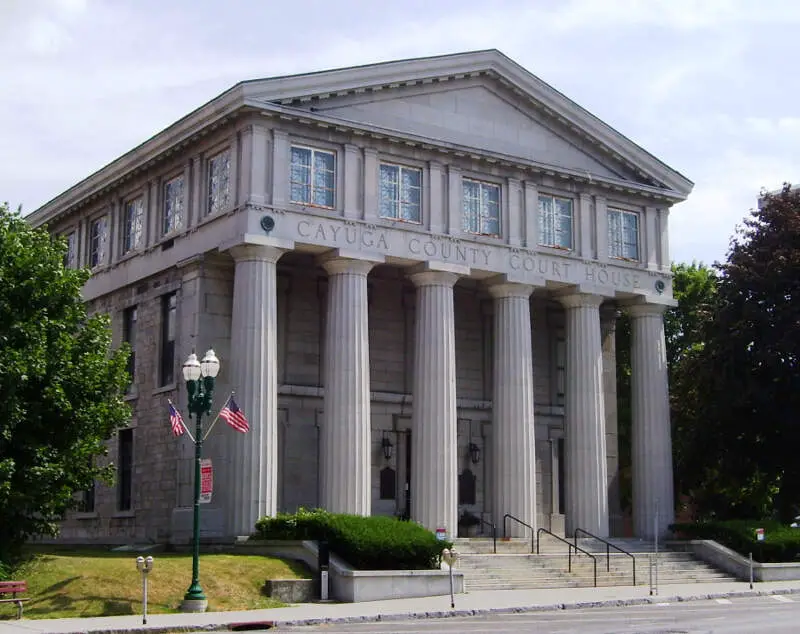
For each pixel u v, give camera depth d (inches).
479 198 1764.3
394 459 1813.5
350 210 1608.0
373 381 1813.5
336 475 1530.5
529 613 1117.1
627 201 1937.7
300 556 1306.6
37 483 1219.2
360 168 1635.1
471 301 1961.1
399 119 1685.5
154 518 1660.9
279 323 1732.3
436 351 1646.2
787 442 1950.1
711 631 852.6
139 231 1838.1
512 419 1715.1
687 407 2217.0
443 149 1704.0
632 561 1616.6
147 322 1769.2
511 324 1745.8
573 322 1846.7
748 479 2128.4
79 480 1314.0
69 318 1332.4
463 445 1899.6
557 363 2036.2
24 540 1285.7
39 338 1245.7
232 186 1560.0
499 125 1796.3
